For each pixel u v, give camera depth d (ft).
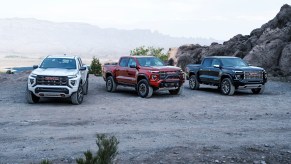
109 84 64.18
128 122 36.22
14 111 42.29
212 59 66.18
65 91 46.98
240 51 123.75
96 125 34.53
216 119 38.29
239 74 59.31
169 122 36.37
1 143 27.50
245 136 30.17
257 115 40.88
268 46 108.99
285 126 34.58
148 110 43.96
